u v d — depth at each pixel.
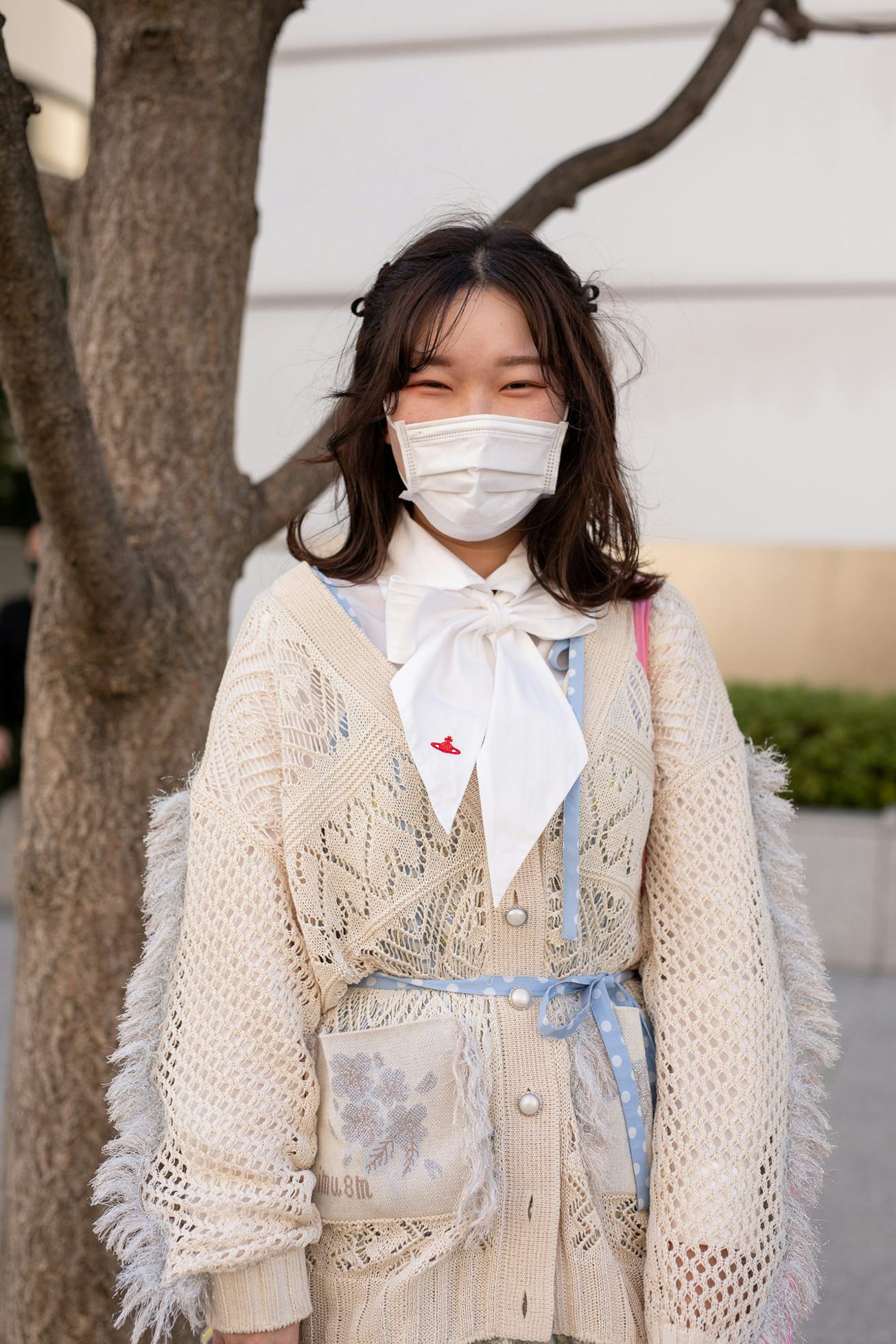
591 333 1.52
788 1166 1.49
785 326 5.48
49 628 2.20
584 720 1.49
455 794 1.42
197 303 2.25
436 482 1.48
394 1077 1.42
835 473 5.51
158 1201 1.38
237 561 2.32
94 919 2.17
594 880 1.47
